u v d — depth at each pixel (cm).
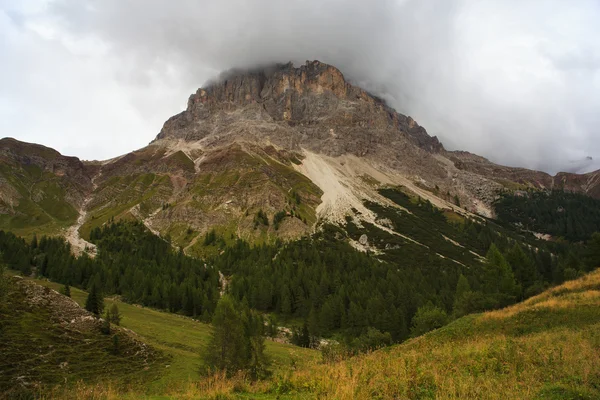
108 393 2344
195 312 11969
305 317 12394
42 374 3900
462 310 7531
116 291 13375
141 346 5419
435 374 1794
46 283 12081
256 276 14638
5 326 4359
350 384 1673
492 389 1531
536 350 2230
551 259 15912
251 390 1922
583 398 1402
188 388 2106
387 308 10900
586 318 3441
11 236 17762
